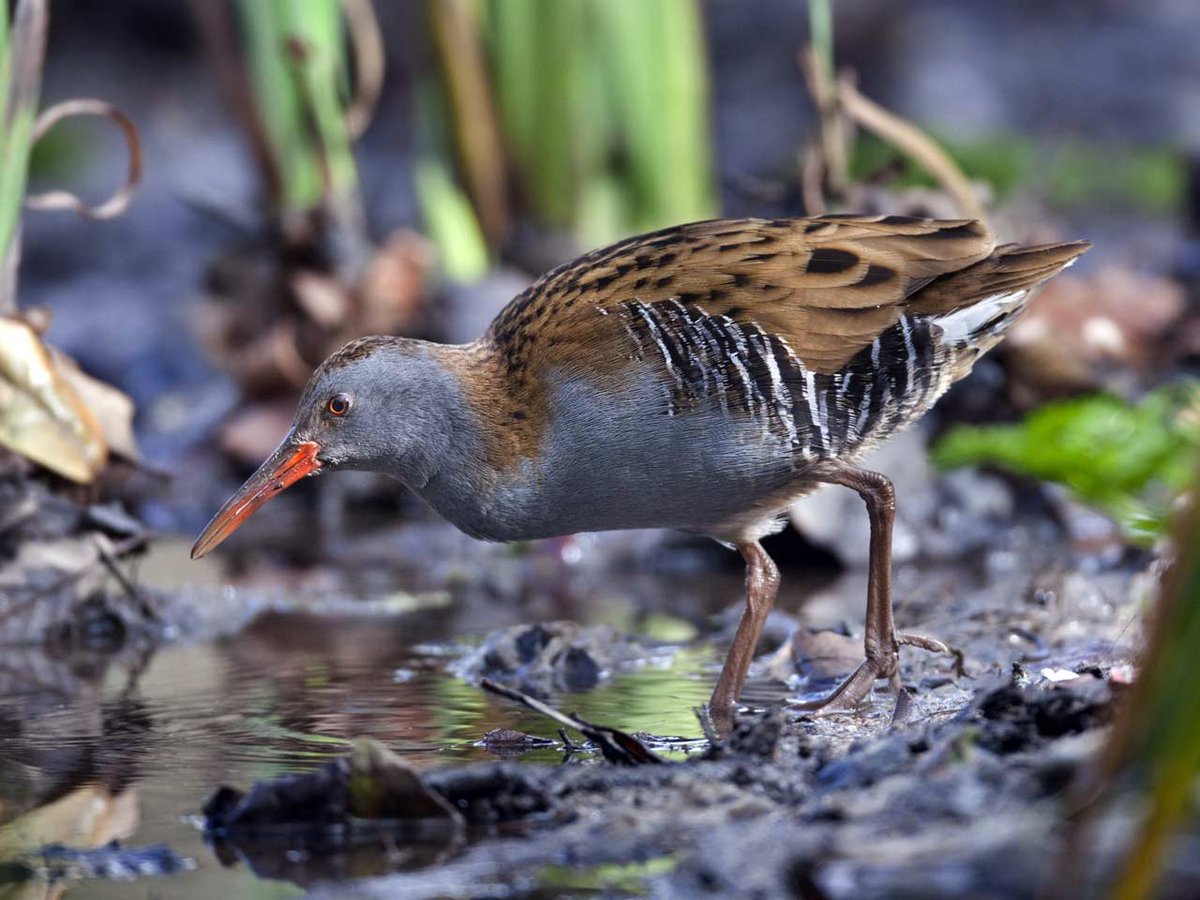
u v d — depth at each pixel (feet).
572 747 24.98
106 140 92.27
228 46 52.16
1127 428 40.75
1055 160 85.20
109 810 22.13
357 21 49.39
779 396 26.99
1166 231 71.05
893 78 98.12
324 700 28.66
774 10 97.50
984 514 42.47
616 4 50.88
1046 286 47.19
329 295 50.06
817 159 42.09
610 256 27.94
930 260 27.40
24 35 34.17
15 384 34.60
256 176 52.85
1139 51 105.29
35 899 18.78
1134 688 15.08
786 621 34.37
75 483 35.47
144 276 76.69
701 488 27.66
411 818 20.85
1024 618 32.48
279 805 20.98
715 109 94.02
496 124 51.49
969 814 18.65
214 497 49.29
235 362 50.62
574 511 28.32
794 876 17.84
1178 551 14.60
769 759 22.18
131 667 31.91
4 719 27.58
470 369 28.50
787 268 27.07
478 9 51.21
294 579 40.70
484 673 31.01
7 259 35.47
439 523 46.85
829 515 40.78
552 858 19.40
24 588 34.86
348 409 28.91
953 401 44.88
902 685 27.37
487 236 52.03
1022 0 108.58
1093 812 15.96
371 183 84.17
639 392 26.99
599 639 32.19
